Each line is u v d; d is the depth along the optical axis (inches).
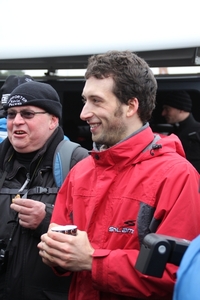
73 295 83.6
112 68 79.7
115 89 79.3
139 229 75.7
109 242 77.8
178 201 74.4
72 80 150.6
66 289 99.3
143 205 76.2
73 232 76.1
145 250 63.4
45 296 99.0
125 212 77.3
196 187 76.8
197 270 49.4
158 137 84.0
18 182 106.4
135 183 77.5
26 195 102.5
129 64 80.3
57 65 150.1
